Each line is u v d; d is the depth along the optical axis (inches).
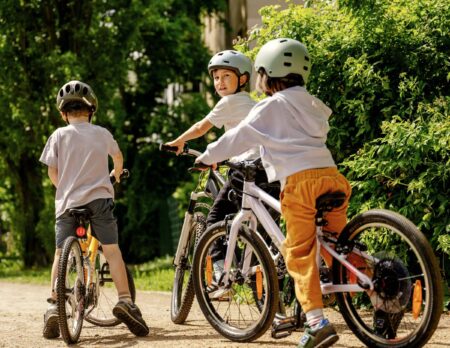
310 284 331.6
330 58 553.9
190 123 1632.6
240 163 379.9
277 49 351.9
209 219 430.3
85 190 429.4
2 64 1338.6
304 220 337.1
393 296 332.5
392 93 538.0
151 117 1685.5
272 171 346.0
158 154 1632.6
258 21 1228.5
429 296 319.0
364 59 538.3
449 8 538.9
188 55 1643.7
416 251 321.4
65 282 398.0
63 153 435.2
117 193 1684.3
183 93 1711.4
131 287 465.4
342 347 366.3
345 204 353.7
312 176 336.5
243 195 382.3
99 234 433.7
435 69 535.2
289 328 376.2
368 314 365.4
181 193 1718.8
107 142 442.3
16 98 1352.1
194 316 503.2
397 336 339.6
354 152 553.9
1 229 1662.2
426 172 496.4
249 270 384.2
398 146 501.0
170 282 863.1
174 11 1647.4
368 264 339.6
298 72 351.9
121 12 1376.7
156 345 389.7
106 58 1355.8
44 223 1397.6
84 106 443.8
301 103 345.1
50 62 1298.0
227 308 396.5
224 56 435.5
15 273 1305.4
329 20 576.1
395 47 542.3
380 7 542.9
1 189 1587.1
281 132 343.3
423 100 527.2
